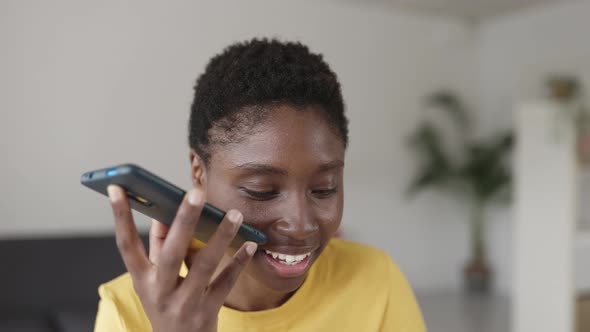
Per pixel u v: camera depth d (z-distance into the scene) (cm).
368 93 452
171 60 371
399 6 458
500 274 484
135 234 46
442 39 485
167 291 46
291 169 55
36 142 334
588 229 324
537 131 309
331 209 59
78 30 344
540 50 451
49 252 309
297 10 419
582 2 421
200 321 47
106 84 352
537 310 309
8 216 328
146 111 364
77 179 346
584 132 308
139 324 63
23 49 330
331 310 70
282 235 56
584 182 342
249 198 56
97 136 350
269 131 55
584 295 301
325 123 57
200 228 50
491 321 392
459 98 494
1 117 325
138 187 45
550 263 302
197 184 64
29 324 270
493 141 471
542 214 306
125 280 67
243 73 57
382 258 79
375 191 457
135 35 360
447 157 475
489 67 496
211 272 46
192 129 63
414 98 473
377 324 73
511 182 457
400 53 466
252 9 400
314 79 57
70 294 308
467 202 498
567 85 374
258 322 67
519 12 469
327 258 74
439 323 388
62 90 340
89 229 349
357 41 446
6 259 299
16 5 327
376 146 456
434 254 487
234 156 55
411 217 475
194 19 379
